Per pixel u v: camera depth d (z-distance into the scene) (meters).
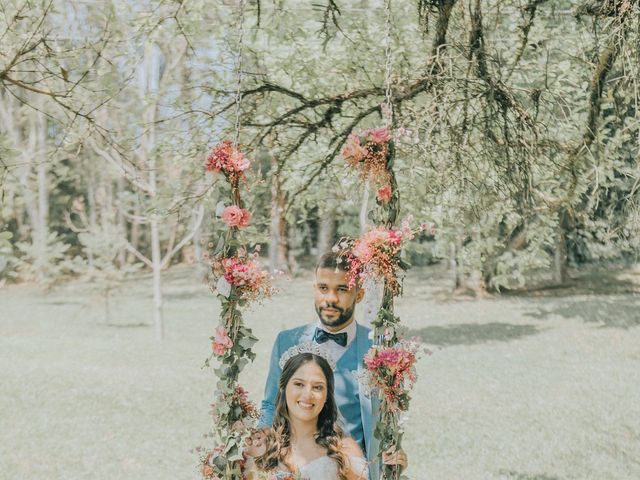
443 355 15.77
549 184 6.86
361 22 7.00
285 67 6.91
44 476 8.32
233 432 3.46
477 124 5.86
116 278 21.09
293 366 3.54
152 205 6.62
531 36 6.61
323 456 3.48
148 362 15.23
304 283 29.92
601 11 5.63
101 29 5.56
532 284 27.03
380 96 6.17
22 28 5.32
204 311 23.59
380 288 3.96
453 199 6.26
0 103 20.44
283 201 7.64
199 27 6.36
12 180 5.55
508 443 9.48
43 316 22.86
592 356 15.55
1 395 12.26
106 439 9.80
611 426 10.28
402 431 3.41
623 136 6.15
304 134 6.54
